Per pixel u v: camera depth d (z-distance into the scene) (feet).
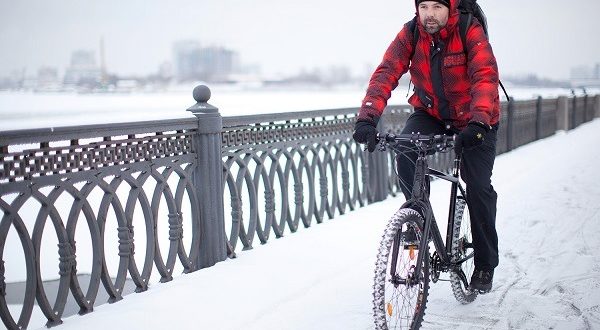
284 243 19.29
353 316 12.82
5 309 11.37
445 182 32.35
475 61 11.20
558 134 69.31
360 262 17.07
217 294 14.28
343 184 24.23
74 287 12.71
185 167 16.21
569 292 14.20
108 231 22.99
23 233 11.60
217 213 16.92
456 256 12.45
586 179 32.45
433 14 11.16
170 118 15.14
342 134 23.95
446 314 12.80
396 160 11.71
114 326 12.26
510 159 43.93
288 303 13.67
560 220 22.30
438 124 12.43
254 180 18.88
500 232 20.62
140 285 14.49
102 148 13.29
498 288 14.55
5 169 11.15
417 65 11.98
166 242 22.48
